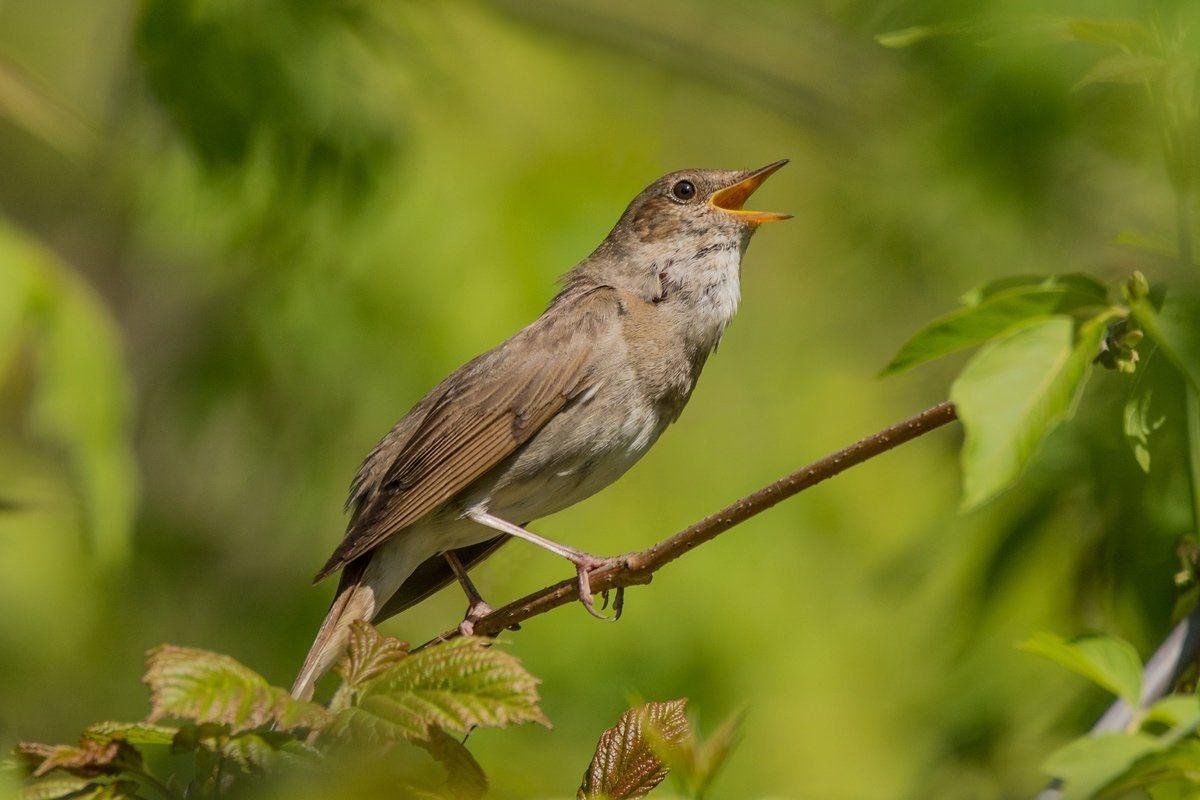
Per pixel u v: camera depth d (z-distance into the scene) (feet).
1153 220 31.35
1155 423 16.94
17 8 47.80
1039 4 21.66
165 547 43.91
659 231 30.86
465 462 28.25
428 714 16.46
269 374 41.83
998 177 32.27
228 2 35.55
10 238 30.60
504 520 29.22
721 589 41.98
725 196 31.12
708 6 44.57
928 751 29.35
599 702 40.34
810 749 40.29
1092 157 30.22
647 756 17.24
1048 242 34.45
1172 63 17.20
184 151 37.04
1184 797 16.21
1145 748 14.01
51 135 35.27
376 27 38.83
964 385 14.88
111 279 45.27
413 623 42.86
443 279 40.68
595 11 44.57
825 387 44.60
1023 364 14.96
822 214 45.44
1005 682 28.40
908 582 29.48
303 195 37.91
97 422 30.66
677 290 30.35
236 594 43.73
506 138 43.45
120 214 41.47
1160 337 15.33
